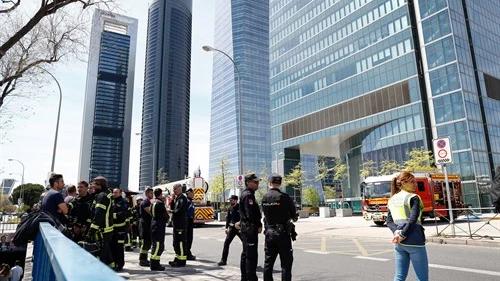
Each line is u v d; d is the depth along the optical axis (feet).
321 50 201.67
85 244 17.56
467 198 126.11
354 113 174.29
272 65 245.65
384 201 66.08
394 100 154.30
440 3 143.33
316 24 208.13
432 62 143.33
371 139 166.30
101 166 324.80
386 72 159.74
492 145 138.82
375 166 162.20
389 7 162.20
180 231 29.37
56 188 19.35
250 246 19.99
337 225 74.43
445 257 29.89
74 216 24.70
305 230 64.39
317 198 219.41
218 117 410.11
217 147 405.39
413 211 14.88
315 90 202.28
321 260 30.68
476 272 23.43
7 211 227.81
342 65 185.26
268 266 18.10
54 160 75.97
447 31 139.64
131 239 43.29
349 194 184.44
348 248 38.50
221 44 422.00
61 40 45.78
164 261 33.22
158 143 494.59
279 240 17.54
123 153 335.47
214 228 81.30
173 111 515.09
